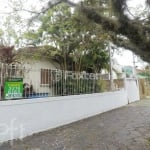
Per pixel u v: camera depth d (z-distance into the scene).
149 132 8.98
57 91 10.62
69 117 10.94
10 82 8.35
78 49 14.62
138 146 7.27
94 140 7.91
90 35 13.19
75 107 11.45
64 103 10.65
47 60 15.41
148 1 6.10
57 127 9.97
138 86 22.58
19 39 13.76
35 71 9.46
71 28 12.23
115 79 18.98
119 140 7.93
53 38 13.71
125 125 10.27
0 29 13.37
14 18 12.40
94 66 16.77
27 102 8.57
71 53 14.97
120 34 6.15
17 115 8.15
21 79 8.78
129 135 8.57
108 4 6.00
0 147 7.07
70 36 13.52
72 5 6.55
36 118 8.98
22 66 8.91
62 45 14.10
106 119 11.77
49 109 9.70
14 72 8.56
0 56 11.03
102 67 17.16
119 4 5.62
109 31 6.25
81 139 8.04
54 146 7.24
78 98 11.73
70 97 11.09
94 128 9.72
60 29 13.01
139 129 9.50
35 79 9.47
